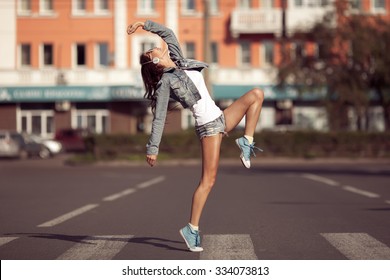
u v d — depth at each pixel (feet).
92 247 39.68
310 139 177.68
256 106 36.29
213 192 80.02
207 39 166.30
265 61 240.73
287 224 49.85
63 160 189.88
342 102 189.47
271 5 238.89
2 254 37.78
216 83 238.07
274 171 126.62
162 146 175.73
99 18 240.73
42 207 65.26
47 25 241.14
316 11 233.55
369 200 68.13
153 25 37.22
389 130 192.13
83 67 241.76
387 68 181.37
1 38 240.12
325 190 81.05
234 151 173.78
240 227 48.49
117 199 72.59
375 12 235.20
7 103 242.58
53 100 238.48
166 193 80.02
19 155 196.03
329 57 187.93
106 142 173.78
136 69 239.50
